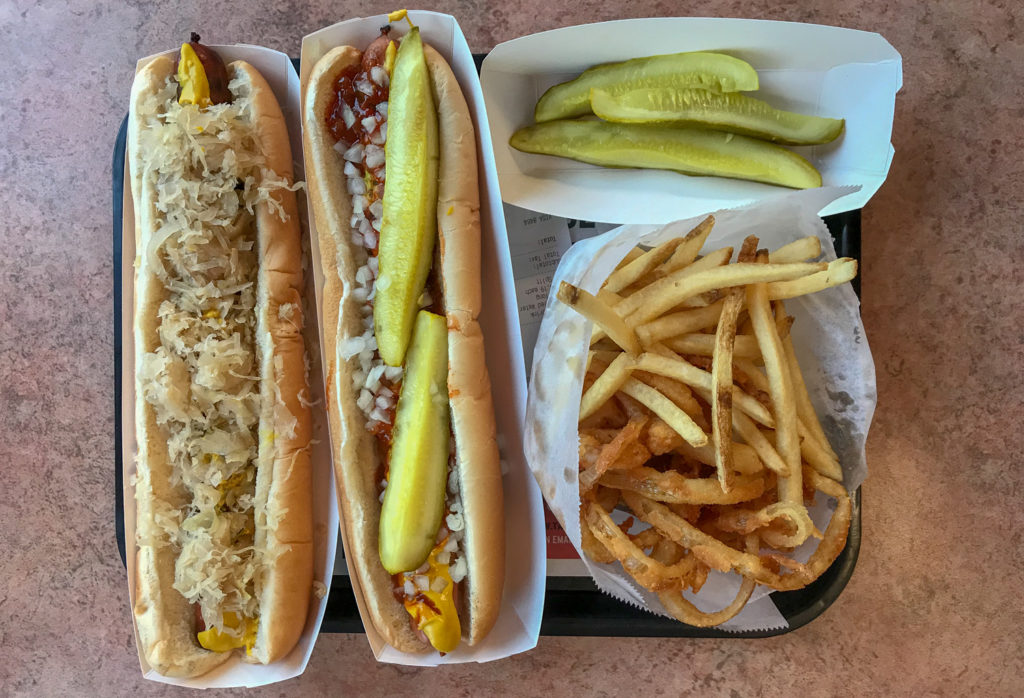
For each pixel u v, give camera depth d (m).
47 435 0.45
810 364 0.39
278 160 0.39
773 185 0.39
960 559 0.42
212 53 0.39
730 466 0.32
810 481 0.36
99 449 0.45
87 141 0.45
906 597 0.42
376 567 0.37
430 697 0.44
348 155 0.39
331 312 0.38
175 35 0.45
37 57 0.45
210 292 0.37
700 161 0.38
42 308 0.46
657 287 0.34
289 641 0.38
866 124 0.39
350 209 0.39
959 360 0.42
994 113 0.43
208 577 0.36
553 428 0.35
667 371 0.34
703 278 0.33
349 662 0.44
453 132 0.38
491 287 0.40
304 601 0.38
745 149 0.39
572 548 0.40
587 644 0.43
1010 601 0.42
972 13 0.43
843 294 0.37
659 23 0.37
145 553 0.37
